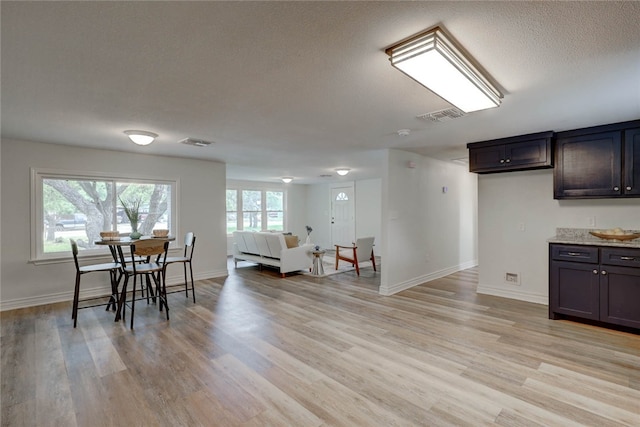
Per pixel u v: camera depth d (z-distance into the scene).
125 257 4.67
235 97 2.52
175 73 2.08
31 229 4.04
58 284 4.25
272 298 4.45
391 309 3.94
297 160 5.63
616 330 3.18
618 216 3.63
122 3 1.36
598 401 2.03
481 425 1.82
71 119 3.05
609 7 1.40
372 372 2.42
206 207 5.65
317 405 2.02
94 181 4.57
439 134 3.76
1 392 2.17
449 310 3.89
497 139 4.01
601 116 3.04
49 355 2.71
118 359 2.63
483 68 2.01
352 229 9.66
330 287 5.09
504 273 4.48
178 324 3.44
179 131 3.55
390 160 4.68
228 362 2.58
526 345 2.86
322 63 1.95
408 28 1.58
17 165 3.94
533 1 1.36
